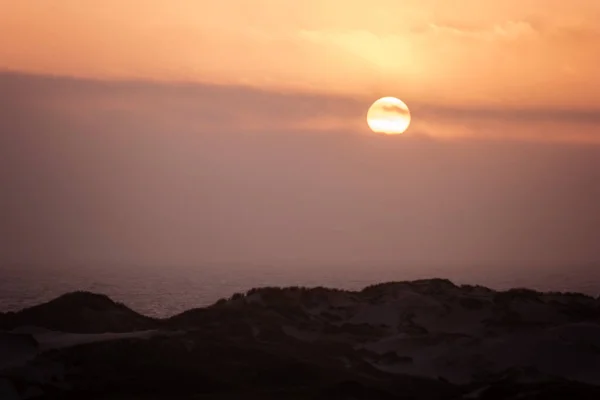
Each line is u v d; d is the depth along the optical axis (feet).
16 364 487.61
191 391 465.88
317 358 522.06
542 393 463.83
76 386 467.52
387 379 501.56
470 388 492.54
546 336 555.28
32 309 574.97
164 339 518.37
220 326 560.61
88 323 568.00
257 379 483.10
